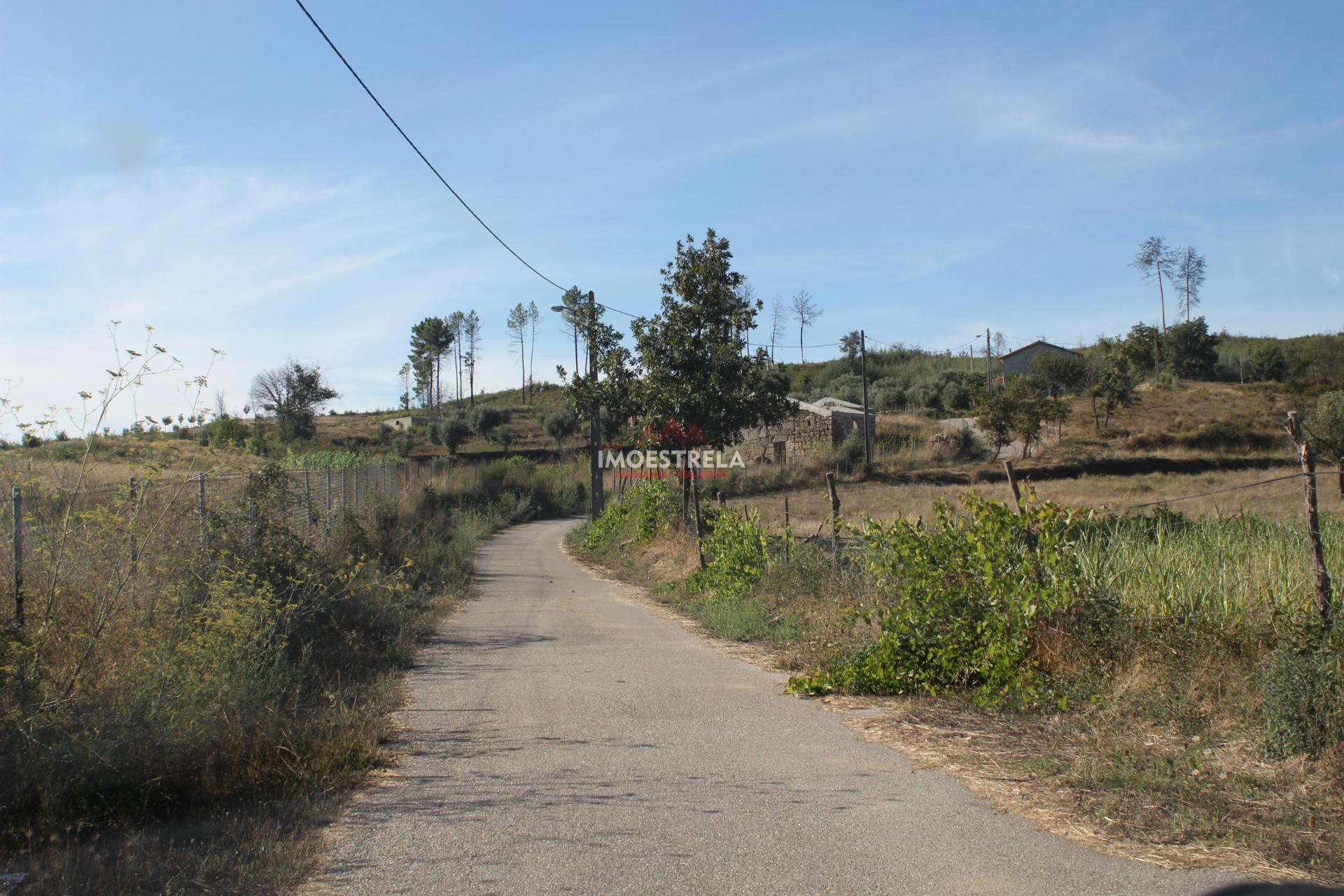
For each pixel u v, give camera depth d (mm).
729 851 4016
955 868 3816
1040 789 4824
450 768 5328
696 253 19109
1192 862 3855
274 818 4445
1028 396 44219
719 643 10141
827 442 45625
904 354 94500
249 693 5707
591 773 5223
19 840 4055
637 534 21203
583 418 20844
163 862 3859
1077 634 6758
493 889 3629
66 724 4613
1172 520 10180
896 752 5625
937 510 7809
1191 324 69812
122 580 5812
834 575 10922
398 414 90375
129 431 6496
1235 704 5637
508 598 14656
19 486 5637
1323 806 4371
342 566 10594
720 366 18484
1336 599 6203
